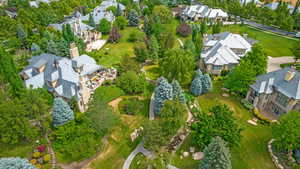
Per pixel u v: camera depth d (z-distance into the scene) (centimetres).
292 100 4269
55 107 3847
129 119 4628
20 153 3678
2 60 4134
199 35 7569
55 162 3556
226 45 6981
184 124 4228
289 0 15675
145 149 3903
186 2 16262
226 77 5984
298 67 6756
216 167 2897
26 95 3753
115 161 3684
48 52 7069
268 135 4150
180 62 5306
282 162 3559
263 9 11712
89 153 3550
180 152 3825
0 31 8131
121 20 10950
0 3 13162
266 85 4697
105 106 4031
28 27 8431
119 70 6384
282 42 9019
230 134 3347
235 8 12538
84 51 7512
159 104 4528
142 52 7100
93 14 11400
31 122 3988
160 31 9475
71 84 4744
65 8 12888
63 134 3681
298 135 3331
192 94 5359
